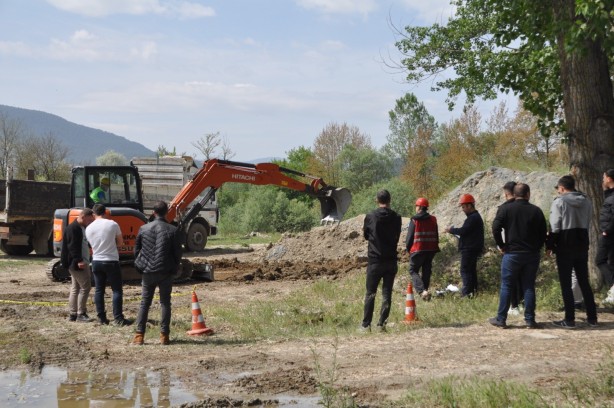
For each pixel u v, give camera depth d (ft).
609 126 36.60
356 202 133.49
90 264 37.32
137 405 21.11
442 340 28.30
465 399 19.30
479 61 60.03
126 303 44.42
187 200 68.18
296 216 133.39
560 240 29.96
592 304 30.12
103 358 27.71
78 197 62.23
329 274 57.57
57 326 35.06
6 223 77.41
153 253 30.32
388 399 20.43
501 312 30.30
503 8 43.96
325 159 227.20
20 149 192.24
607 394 19.16
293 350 28.48
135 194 63.00
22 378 24.71
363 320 32.17
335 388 21.98
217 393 22.22
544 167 74.84
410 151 195.83
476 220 38.24
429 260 39.75
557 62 42.60
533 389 20.06
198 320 32.91
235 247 96.48
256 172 70.23
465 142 165.37
